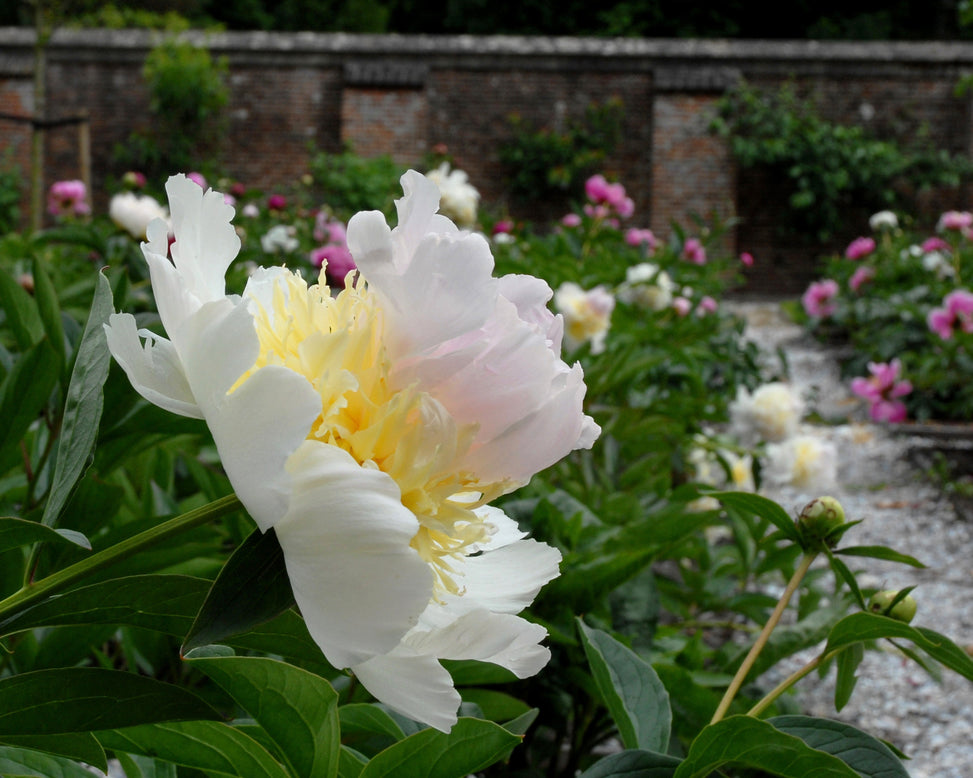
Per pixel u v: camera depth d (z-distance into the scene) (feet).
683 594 7.57
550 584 4.51
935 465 16.31
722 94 45.14
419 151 45.32
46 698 1.80
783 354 23.99
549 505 4.89
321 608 1.43
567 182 44.86
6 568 3.08
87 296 7.25
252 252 14.29
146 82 45.57
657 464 9.95
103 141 46.01
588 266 15.39
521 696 4.66
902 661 9.09
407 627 1.40
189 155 45.98
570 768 4.78
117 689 1.82
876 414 16.83
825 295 26.58
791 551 6.21
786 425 10.89
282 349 1.68
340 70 45.88
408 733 2.84
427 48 45.47
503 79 46.03
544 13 73.87
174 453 5.58
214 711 1.85
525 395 1.59
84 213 20.93
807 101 45.98
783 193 46.19
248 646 1.92
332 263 9.47
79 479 1.83
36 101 28.89
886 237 32.09
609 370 9.90
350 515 1.43
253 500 1.43
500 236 21.16
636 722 2.65
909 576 11.51
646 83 45.93
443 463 1.57
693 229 45.29
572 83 46.01
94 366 1.91
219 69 45.21
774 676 8.48
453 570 1.67
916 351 24.32
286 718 1.93
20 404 3.26
